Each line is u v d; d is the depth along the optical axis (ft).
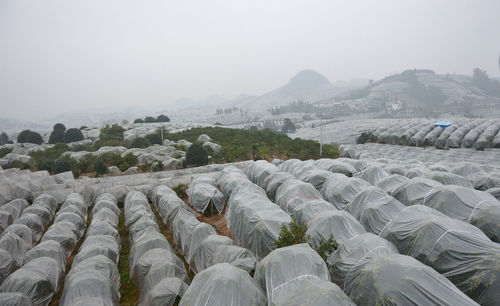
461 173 73.67
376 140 187.32
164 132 175.42
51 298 42.80
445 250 35.63
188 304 30.25
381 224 47.01
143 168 111.34
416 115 647.56
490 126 163.32
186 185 85.97
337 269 37.22
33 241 60.95
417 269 29.22
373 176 70.64
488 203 45.03
